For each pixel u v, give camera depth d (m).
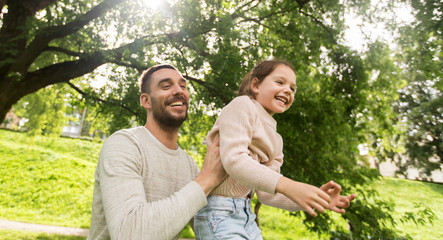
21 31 6.05
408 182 13.16
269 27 7.60
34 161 15.59
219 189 1.44
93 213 1.45
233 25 6.51
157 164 1.55
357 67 7.61
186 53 7.12
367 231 6.21
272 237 11.18
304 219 6.68
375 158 9.57
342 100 7.61
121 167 1.35
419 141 10.98
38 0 6.29
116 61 6.75
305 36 7.66
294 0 7.38
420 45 7.50
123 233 1.14
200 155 8.83
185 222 1.22
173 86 1.67
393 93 8.38
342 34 7.88
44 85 6.20
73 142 20.47
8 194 12.15
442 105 9.89
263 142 1.44
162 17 6.66
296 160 6.93
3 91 5.71
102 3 6.08
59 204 12.13
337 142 7.27
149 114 1.72
